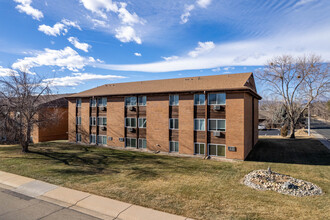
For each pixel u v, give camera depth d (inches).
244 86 709.9
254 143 947.3
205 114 768.3
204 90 754.8
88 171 570.9
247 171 579.5
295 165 639.8
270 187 436.5
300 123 1959.9
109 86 1195.9
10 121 802.2
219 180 496.1
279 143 1014.4
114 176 523.5
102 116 1032.2
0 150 911.0
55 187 431.8
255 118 984.3
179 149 823.1
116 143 979.3
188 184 462.6
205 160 722.8
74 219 299.0
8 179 486.6
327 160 690.8
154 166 637.3
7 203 357.4
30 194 400.8
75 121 1120.2
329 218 300.8
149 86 984.9
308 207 337.7
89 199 368.8
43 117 892.6
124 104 956.6
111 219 302.8
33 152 860.6
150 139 887.7
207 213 315.0
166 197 380.8
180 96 821.2
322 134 1429.6
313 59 1157.1
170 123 847.1
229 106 731.4
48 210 329.7
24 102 792.3
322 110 1514.5
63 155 805.2
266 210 326.0
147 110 895.7
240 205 345.7
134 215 309.0
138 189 423.8
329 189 431.2
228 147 729.0
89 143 1063.6
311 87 1187.3
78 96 1076.5
